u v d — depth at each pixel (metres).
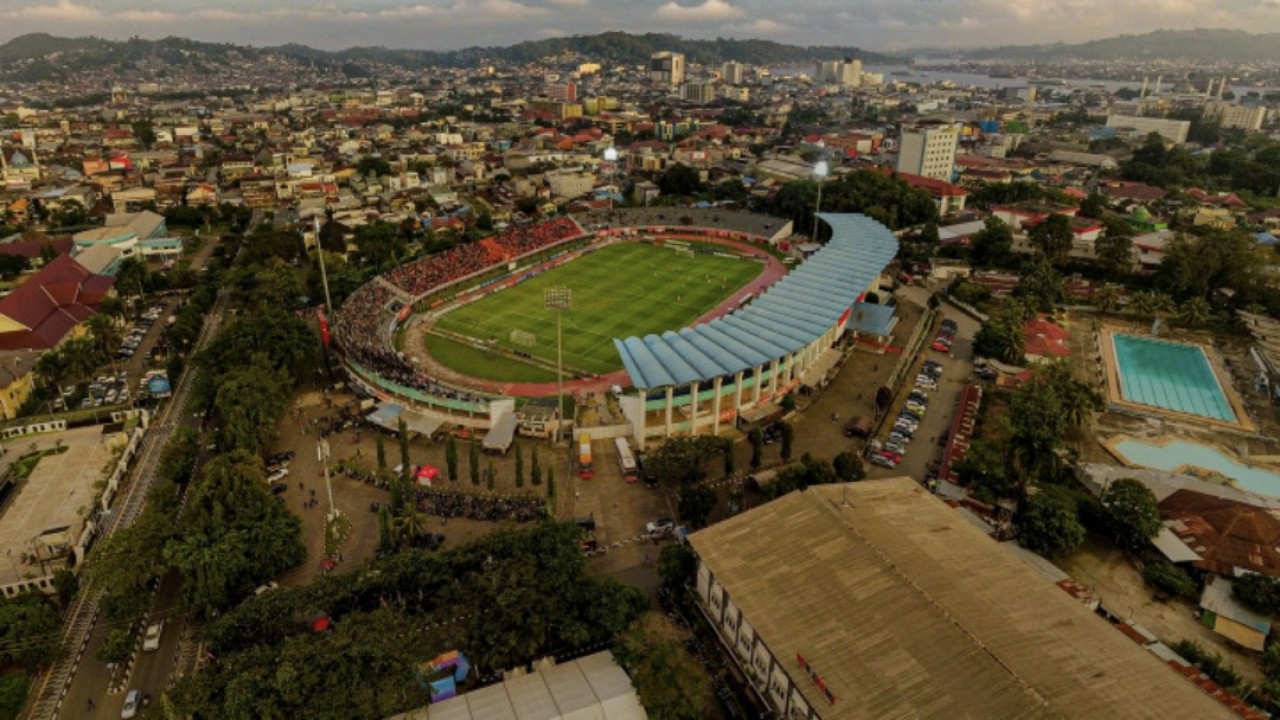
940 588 82.69
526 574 91.38
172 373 170.38
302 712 74.12
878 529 92.81
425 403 148.88
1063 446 129.25
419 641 83.00
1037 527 104.25
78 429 145.50
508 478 128.62
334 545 110.62
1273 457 135.12
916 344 185.62
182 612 99.19
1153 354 183.25
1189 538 105.56
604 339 193.88
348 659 78.69
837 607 81.44
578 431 140.00
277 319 166.12
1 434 141.38
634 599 92.62
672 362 140.00
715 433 142.00
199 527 100.19
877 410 151.62
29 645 88.25
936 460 133.12
